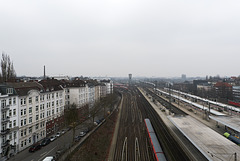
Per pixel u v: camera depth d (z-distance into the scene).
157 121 65.31
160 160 27.80
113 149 40.88
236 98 116.81
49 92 51.16
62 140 44.78
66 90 66.50
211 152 26.23
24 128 40.56
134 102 115.62
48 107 50.84
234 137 41.81
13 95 37.09
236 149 27.28
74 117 44.81
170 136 47.50
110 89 147.75
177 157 33.72
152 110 87.31
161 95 141.12
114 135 51.25
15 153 37.06
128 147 41.88
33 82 50.72
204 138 32.12
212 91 142.38
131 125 61.78
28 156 35.78
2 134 33.47
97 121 62.62
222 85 135.38
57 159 33.19
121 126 60.75
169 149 37.97
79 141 44.00
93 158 35.88
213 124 57.25
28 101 42.22
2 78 54.81
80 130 53.84
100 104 76.06
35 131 44.62
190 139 31.92
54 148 39.97
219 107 79.19
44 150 38.84
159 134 49.22
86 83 80.50
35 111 44.72
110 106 87.50
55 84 59.16
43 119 48.09
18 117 38.78
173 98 115.94
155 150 32.09
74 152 37.03
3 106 34.62
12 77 58.25
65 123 55.50
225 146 28.39
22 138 39.81
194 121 44.56
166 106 91.75
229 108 68.88
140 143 44.34
